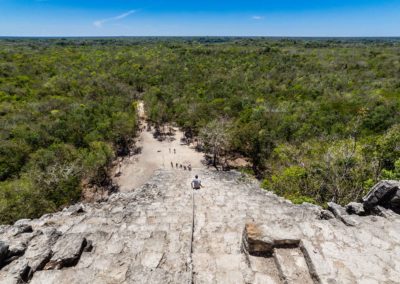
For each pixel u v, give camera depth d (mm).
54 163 19938
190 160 28875
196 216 7988
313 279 4297
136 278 4387
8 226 6246
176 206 8906
